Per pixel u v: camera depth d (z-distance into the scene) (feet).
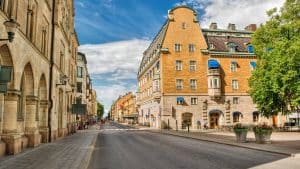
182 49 178.50
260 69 111.65
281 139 84.12
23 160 44.80
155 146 71.15
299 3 97.81
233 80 181.88
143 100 241.14
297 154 50.11
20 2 53.62
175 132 134.62
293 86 80.74
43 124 77.05
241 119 179.52
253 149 61.87
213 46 184.44
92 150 61.31
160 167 40.47
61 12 94.48
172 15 180.96
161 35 187.83
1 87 36.50
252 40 116.88
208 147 67.56
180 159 47.91
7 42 45.47
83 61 235.61
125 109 509.35
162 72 173.68
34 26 65.26
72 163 42.19
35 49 63.41
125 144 77.92
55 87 85.71
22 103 62.49
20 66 53.11
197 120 174.09
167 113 171.73
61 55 102.78
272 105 109.60
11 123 50.78
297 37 85.76
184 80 175.94
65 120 110.42
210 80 176.76
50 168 37.81
